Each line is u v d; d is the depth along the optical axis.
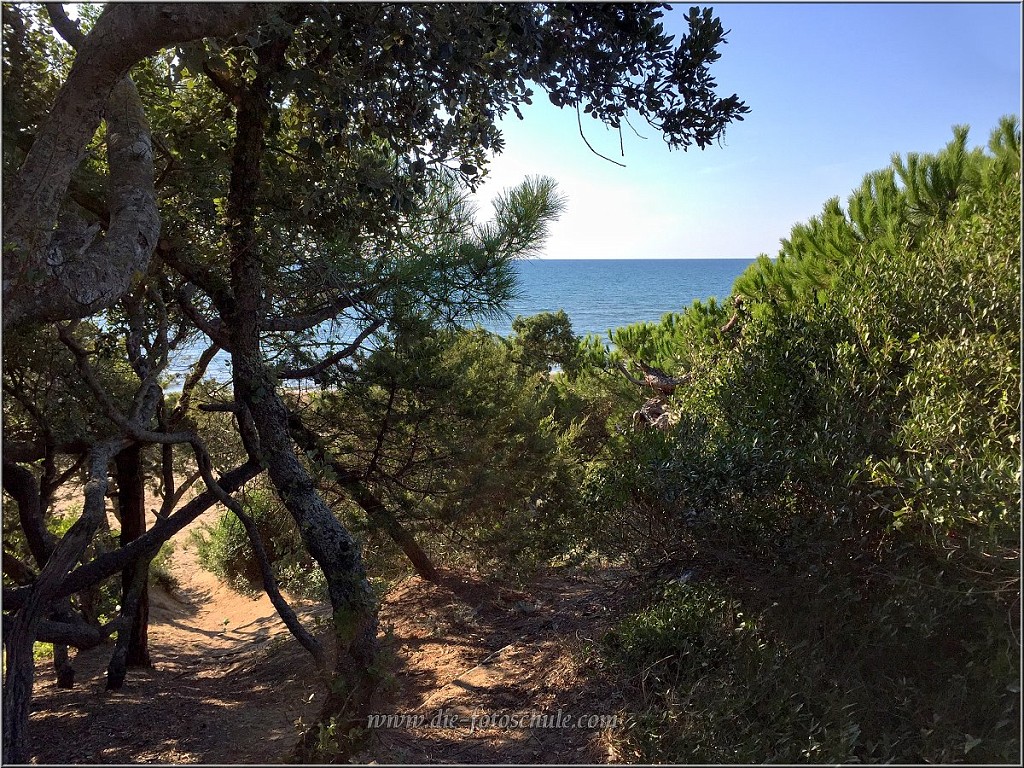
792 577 3.65
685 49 4.40
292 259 5.09
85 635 5.36
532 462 6.48
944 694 3.15
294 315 5.46
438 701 4.62
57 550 4.02
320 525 4.71
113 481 7.85
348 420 6.44
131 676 6.95
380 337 5.27
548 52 4.27
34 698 5.96
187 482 7.81
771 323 4.62
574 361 11.93
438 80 4.32
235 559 11.53
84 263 3.61
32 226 3.35
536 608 6.18
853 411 3.74
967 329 3.75
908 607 3.13
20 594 4.77
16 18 4.47
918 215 7.20
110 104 4.35
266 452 4.89
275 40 4.30
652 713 3.80
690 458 3.93
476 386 6.54
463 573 7.38
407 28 3.98
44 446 5.84
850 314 4.27
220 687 6.10
